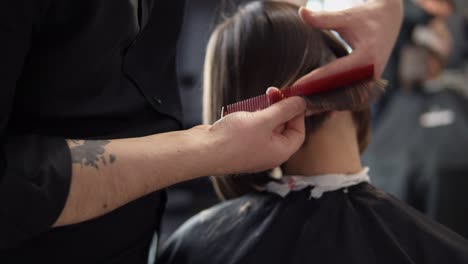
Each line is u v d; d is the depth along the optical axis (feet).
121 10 2.58
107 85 2.72
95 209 2.40
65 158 2.32
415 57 8.39
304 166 3.33
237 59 3.25
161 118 3.03
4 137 2.38
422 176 7.74
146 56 2.93
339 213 3.13
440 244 3.01
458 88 8.14
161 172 2.41
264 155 2.62
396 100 8.59
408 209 3.20
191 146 2.45
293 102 2.70
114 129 2.81
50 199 2.27
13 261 2.61
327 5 5.92
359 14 2.86
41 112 2.64
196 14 11.23
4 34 2.27
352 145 3.37
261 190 3.47
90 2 2.45
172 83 3.18
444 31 8.45
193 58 11.52
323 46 3.19
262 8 3.33
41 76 2.58
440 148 7.66
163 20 2.97
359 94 2.92
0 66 2.29
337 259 2.96
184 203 12.12
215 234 3.42
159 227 3.24
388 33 2.89
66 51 2.53
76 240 2.74
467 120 7.81
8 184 2.20
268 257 3.12
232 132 2.52
